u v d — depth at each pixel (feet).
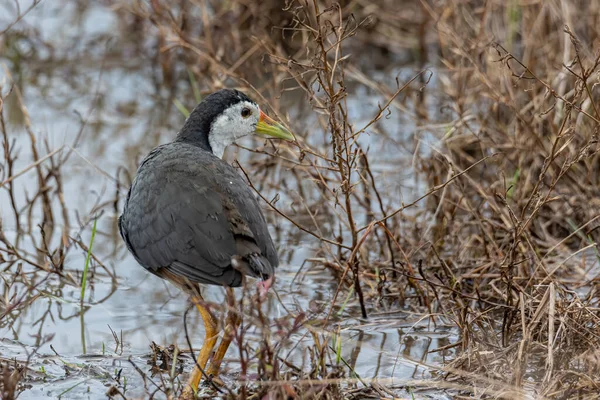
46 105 56.95
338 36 33.86
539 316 29.63
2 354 32.40
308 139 49.96
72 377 30.58
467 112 46.44
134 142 53.11
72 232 43.83
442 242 39.70
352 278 36.78
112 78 60.54
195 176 29.81
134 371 31.24
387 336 34.27
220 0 58.59
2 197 46.91
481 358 29.73
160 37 58.29
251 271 27.99
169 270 29.50
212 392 29.40
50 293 38.24
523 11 50.21
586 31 49.96
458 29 51.24
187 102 57.82
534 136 40.70
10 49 61.57
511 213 33.30
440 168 43.52
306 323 30.25
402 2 62.03
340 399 27.68
